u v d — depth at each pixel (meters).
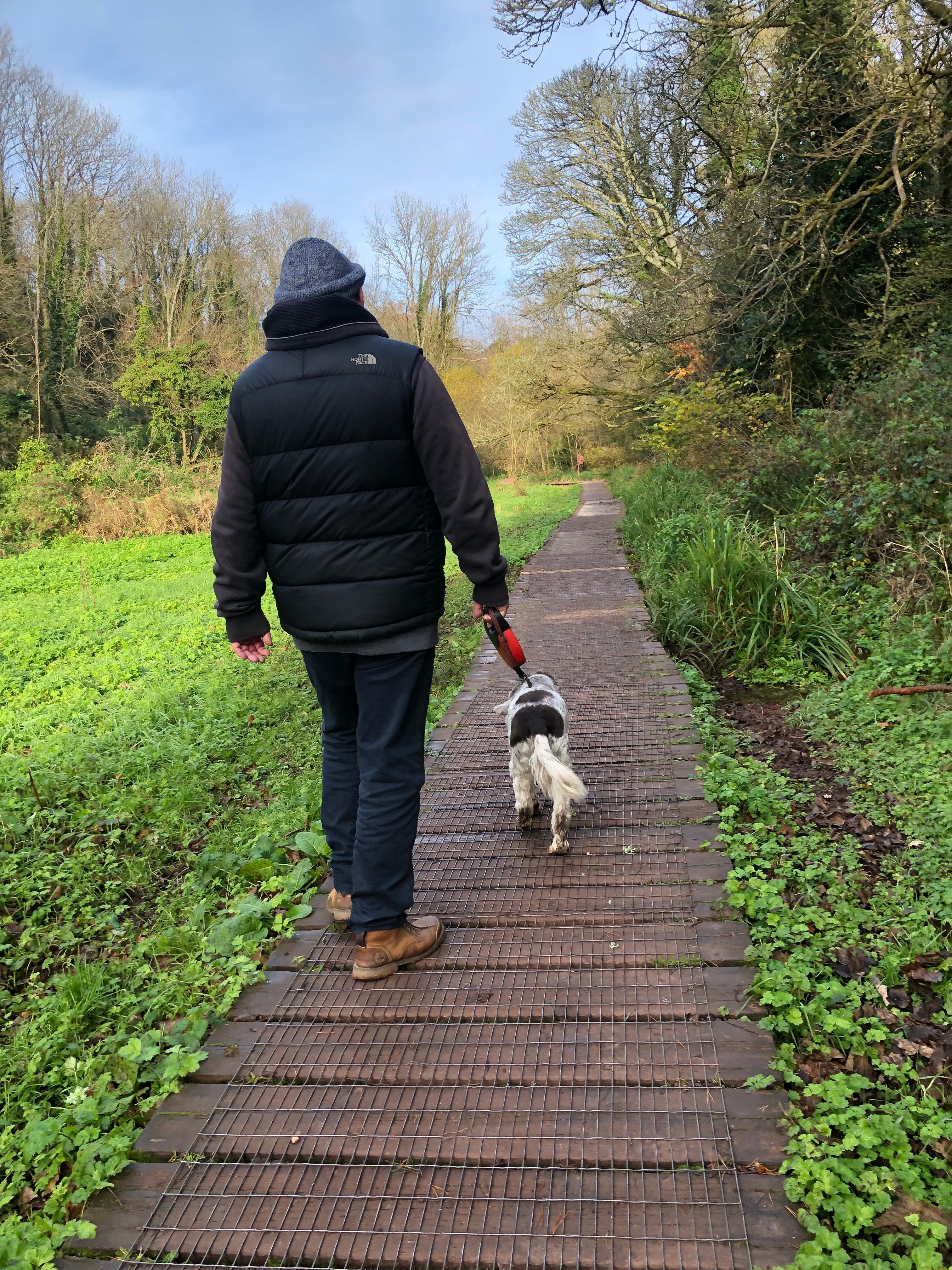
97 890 4.25
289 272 2.75
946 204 12.66
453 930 3.40
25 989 3.56
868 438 9.27
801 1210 2.07
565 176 28.34
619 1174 2.23
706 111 14.30
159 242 39.69
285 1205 2.24
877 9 10.83
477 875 3.84
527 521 21.52
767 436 12.92
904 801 4.41
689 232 16.50
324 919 3.59
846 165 13.54
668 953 3.13
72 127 34.75
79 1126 2.56
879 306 13.56
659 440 18.88
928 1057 2.65
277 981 3.19
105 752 6.06
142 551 19.61
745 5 11.91
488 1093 2.54
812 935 3.26
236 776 5.58
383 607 2.80
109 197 37.16
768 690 6.81
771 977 2.85
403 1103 2.53
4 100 33.06
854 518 8.18
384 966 3.12
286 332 2.73
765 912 3.37
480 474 2.78
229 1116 2.54
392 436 2.70
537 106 26.98
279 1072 2.70
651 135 15.27
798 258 13.25
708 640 7.44
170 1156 2.43
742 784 4.59
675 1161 2.25
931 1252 1.92
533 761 4.02
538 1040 2.74
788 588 7.54
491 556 2.87
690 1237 2.05
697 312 16.67
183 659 9.06
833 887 3.64
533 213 29.34
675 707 5.94
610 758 5.09
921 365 9.92
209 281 41.28
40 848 4.68
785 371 15.44
